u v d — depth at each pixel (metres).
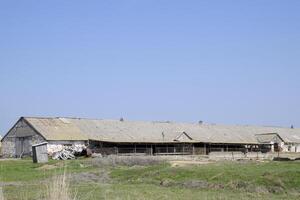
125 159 58.41
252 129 124.12
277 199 29.39
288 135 127.06
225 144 109.56
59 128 89.94
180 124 112.31
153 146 98.81
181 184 36.69
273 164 44.59
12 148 91.25
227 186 34.88
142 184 38.00
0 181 39.72
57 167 51.44
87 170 50.00
